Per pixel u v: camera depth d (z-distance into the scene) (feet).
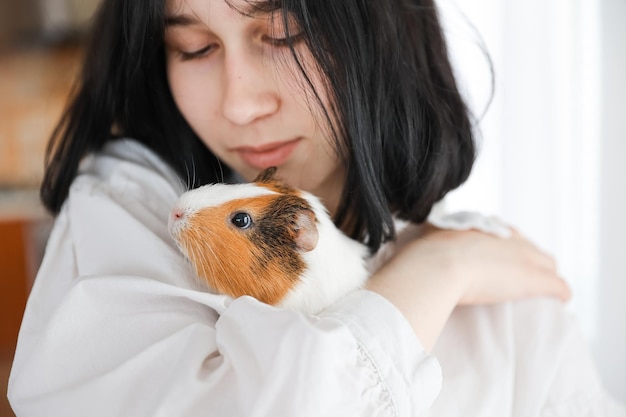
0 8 11.43
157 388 3.06
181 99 4.23
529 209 10.43
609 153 10.28
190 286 3.52
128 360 3.15
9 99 11.45
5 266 10.68
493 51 10.08
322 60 3.84
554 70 10.11
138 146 4.75
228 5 3.66
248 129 4.05
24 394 3.30
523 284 4.62
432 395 3.17
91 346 3.34
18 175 11.28
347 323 3.11
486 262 4.40
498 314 4.56
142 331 3.30
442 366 4.25
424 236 4.69
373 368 3.01
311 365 2.73
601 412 4.50
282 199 3.60
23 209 10.77
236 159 4.30
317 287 3.56
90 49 4.61
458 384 4.15
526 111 10.19
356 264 3.82
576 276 10.50
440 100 4.66
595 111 10.20
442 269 4.03
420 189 4.58
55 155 4.75
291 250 3.52
